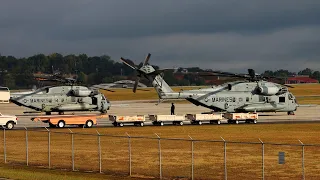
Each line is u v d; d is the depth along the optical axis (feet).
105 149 213.87
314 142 237.66
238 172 168.45
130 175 161.89
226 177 152.87
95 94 390.21
